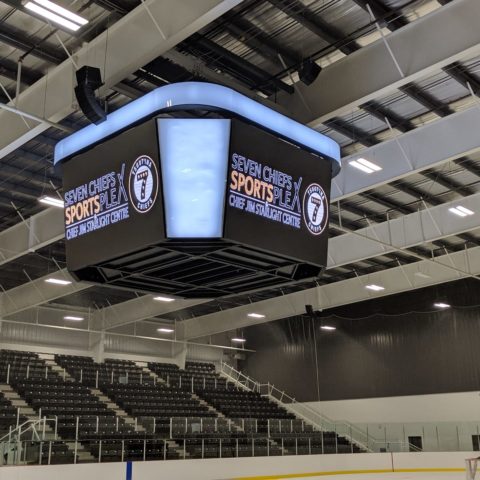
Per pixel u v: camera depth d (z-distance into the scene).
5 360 33.31
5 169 20.77
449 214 23.94
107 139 10.42
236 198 9.38
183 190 9.23
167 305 35.00
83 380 35.06
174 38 11.48
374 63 13.43
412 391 35.41
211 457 24.78
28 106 14.81
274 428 31.58
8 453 18.69
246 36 14.12
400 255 31.73
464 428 30.80
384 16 13.49
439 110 18.05
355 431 33.97
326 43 14.44
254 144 9.82
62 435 24.39
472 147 16.80
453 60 12.35
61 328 35.81
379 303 37.91
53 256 28.80
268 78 15.30
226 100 9.68
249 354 43.97
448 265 28.88
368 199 24.22
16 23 13.62
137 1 12.78
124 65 12.39
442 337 34.91
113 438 25.28
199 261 10.59
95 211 10.31
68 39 13.98
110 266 10.61
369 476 27.20
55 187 22.02
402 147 18.31
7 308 32.56
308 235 10.55
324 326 40.06
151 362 41.84
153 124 9.52
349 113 18.08
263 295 38.47
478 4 12.05
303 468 26.73
